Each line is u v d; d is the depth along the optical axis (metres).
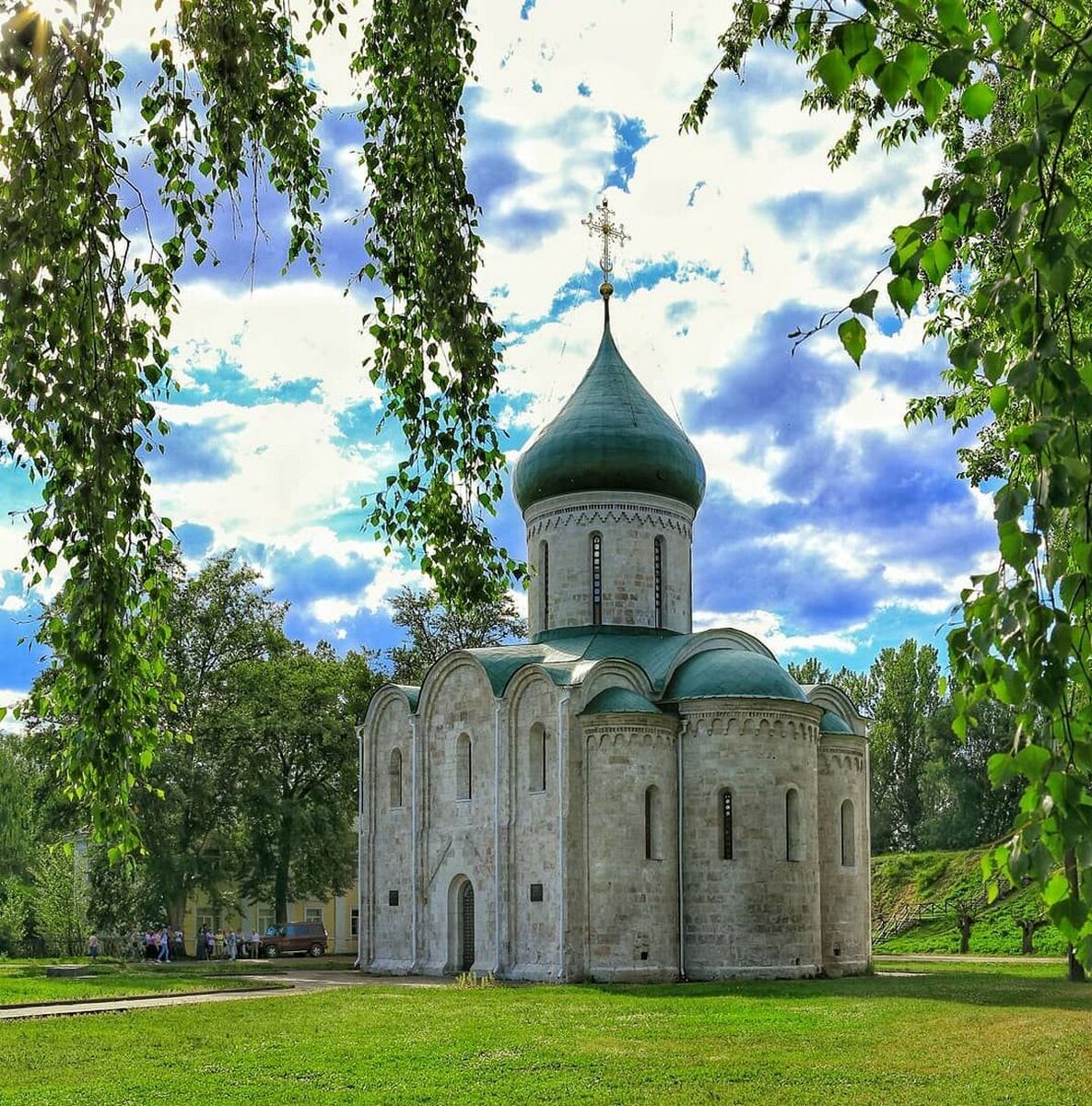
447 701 53.81
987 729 98.44
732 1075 22.75
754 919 45.22
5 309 12.95
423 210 16.05
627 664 48.50
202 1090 21.84
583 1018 31.64
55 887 69.56
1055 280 7.34
